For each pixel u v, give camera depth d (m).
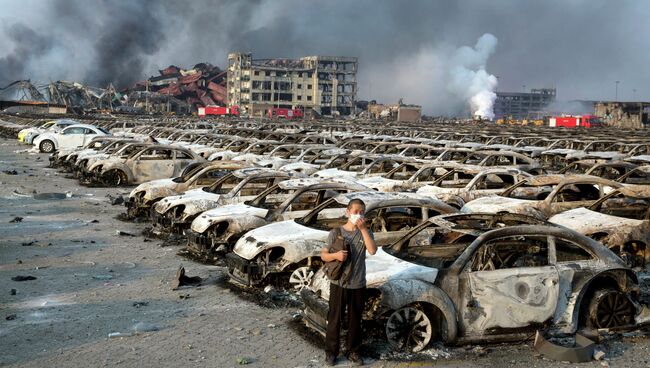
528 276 7.52
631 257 10.99
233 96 197.00
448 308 7.26
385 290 7.19
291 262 9.46
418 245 8.96
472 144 29.56
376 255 8.02
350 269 6.89
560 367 6.93
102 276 10.41
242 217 11.48
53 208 17.36
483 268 7.51
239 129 37.84
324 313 7.39
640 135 55.03
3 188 21.06
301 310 8.48
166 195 15.62
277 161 22.16
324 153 23.66
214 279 10.33
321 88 197.62
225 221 11.46
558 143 36.56
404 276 7.33
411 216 10.27
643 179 16.42
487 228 8.06
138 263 11.38
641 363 7.07
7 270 10.76
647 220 11.17
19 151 35.75
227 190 14.77
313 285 7.82
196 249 11.80
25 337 7.66
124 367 6.81
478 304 7.38
